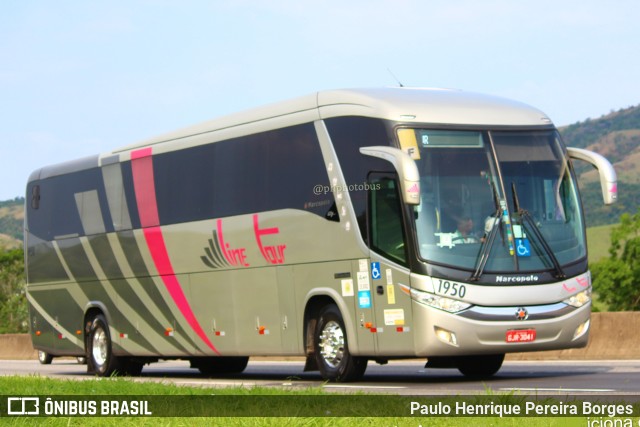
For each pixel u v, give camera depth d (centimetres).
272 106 2083
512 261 1786
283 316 2031
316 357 1967
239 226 2138
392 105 1831
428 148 1803
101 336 2625
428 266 1748
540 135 1903
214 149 2227
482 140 1844
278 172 2038
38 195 2859
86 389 1706
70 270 2712
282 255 2027
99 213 2608
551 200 1862
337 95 1922
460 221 1783
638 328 2392
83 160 2700
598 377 1856
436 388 1691
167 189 2372
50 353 2814
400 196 1769
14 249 11050
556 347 1817
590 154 1914
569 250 1842
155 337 2422
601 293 8312
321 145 1934
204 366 2575
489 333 1755
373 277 1825
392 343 1795
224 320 2200
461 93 1962
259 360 3419
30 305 2889
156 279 2409
